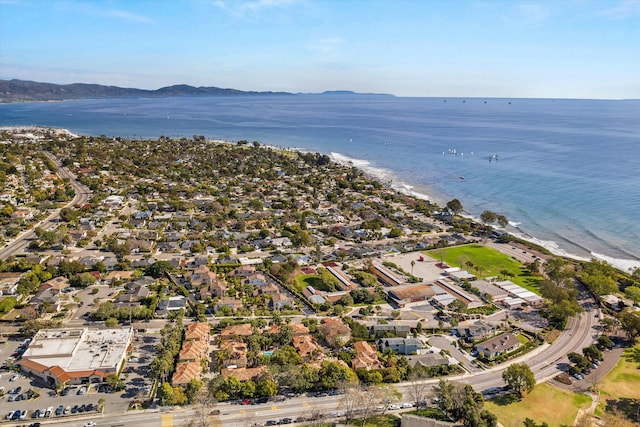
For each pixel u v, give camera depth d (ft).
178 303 598.34
